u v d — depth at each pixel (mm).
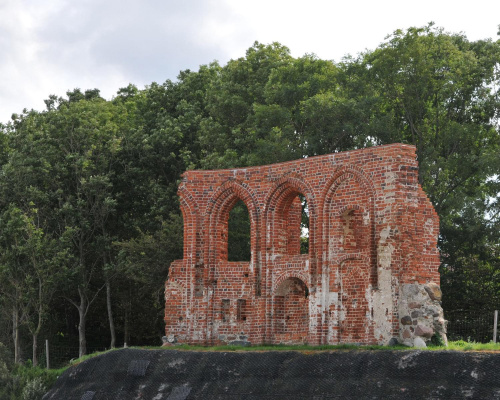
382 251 30391
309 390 26672
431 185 48406
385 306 29969
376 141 48125
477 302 46812
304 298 34625
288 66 50938
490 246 48531
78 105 54688
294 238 35969
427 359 24719
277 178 34656
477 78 49156
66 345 54312
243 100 51969
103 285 51281
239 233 48094
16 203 50438
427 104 49438
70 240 48906
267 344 34062
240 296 35250
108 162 52344
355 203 31797
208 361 29719
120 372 31672
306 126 48625
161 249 48031
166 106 57938
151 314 52562
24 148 50906
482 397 23141
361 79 48969
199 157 54469
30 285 46406
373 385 25328
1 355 42156
